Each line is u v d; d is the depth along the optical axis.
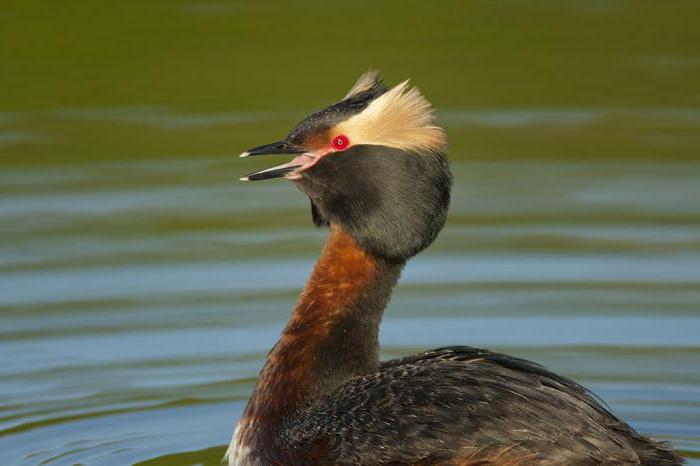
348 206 12.95
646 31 21.72
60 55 21.05
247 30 21.58
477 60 20.83
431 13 22.16
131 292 16.59
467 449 11.36
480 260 17.39
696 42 21.38
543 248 17.56
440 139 12.84
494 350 15.34
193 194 18.70
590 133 19.67
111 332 15.71
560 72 20.70
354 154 12.90
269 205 18.66
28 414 13.98
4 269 17.02
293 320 12.98
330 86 20.16
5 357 15.16
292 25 21.80
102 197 18.55
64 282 16.77
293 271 17.11
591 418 11.55
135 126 19.64
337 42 21.23
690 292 16.52
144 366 15.05
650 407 14.10
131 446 13.32
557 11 22.16
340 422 11.88
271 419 12.52
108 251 17.45
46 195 18.53
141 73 20.61
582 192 18.67
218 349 15.40
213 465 12.92
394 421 11.66
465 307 16.34
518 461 11.27
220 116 19.75
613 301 16.36
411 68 20.56
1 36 21.39
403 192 12.81
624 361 15.06
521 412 11.48
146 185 18.80
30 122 19.84
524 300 16.44
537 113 20.16
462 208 18.47
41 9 22.23
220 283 16.81
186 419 13.97
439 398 11.70
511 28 21.86
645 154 19.38
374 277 13.02
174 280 16.86
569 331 15.73
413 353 15.27
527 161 19.36
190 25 21.78
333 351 12.86
